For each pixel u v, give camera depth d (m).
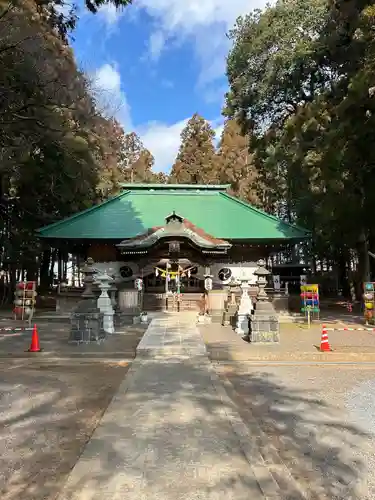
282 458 4.69
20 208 26.80
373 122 15.78
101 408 6.36
